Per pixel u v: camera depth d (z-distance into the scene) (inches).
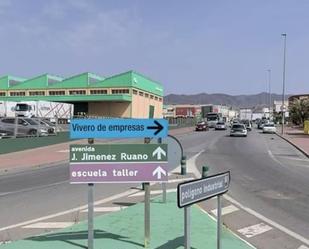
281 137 2298.2
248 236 373.4
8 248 308.8
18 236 363.6
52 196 567.8
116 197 550.3
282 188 636.1
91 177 291.6
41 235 349.1
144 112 4035.4
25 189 630.5
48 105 2511.1
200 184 244.2
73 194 582.6
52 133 1556.3
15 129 1322.6
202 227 373.4
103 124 294.4
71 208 485.7
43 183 693.3
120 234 345.4
